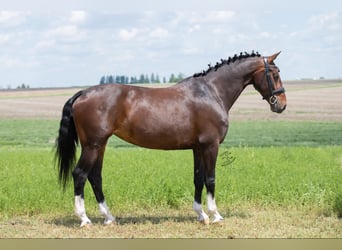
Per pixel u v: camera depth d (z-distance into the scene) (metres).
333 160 16.25
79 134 8.44
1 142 25.47
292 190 10.67
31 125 30.61
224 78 8.89
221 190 10.66
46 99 40.31
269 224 8.95
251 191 10.77
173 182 11.01
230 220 9.19
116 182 11.05
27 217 9.57
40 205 9.84
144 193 10.41
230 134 27.89
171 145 8.60
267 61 9.01
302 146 23.27
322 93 40.62
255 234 8.29
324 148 21.31
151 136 8.46
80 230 8.45
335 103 36.75
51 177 12.09
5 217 9.41
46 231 8.46
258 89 9.15
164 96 8.54
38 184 10.99
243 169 13.10
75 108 8.38
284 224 8.98
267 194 10.67
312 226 8.86
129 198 10.31
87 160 8.34
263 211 10.05
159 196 10.43
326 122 30.64
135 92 8.48
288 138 26.03
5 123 31.16
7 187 10.62
